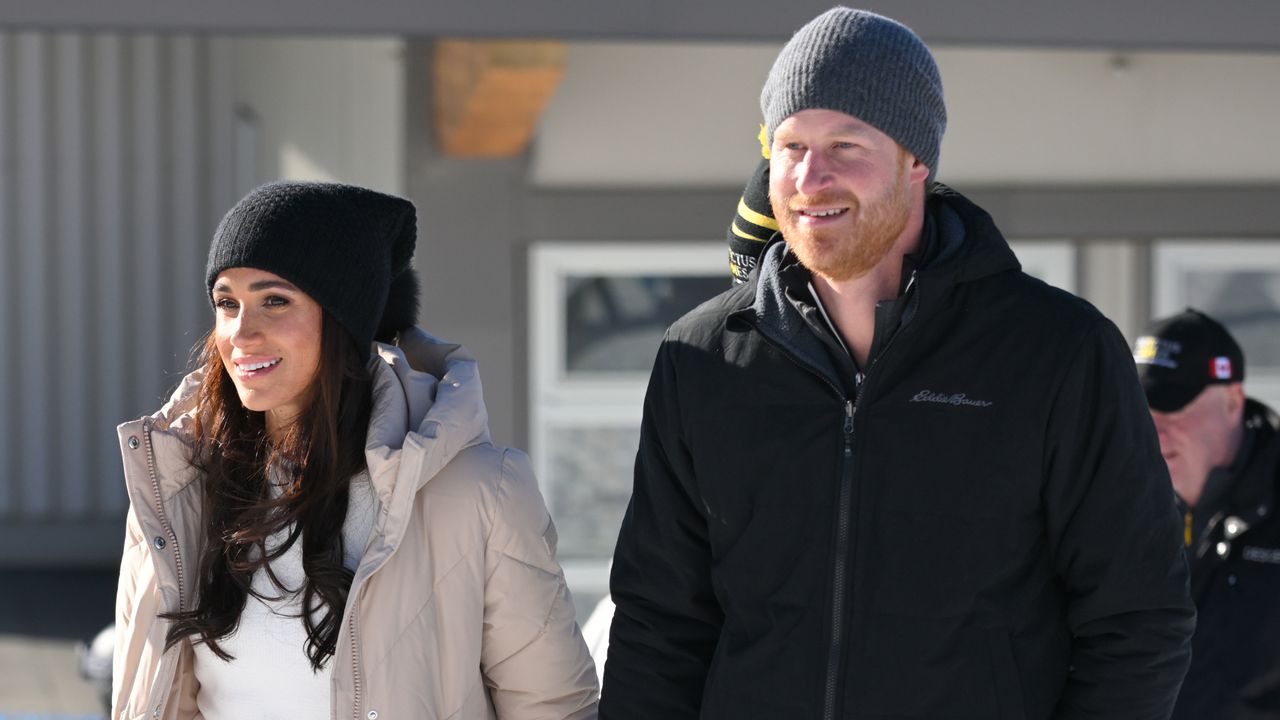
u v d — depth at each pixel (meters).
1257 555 8.37
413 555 6.85
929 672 6.17
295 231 6.74
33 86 30.61
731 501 6.55
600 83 18.92
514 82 16.72
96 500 31.36
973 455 6.20
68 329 31.08
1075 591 6.31
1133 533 6.14
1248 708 8.27
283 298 6.82
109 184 30.86
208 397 7.16
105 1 11.65
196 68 30.73
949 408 6.23
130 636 7.08
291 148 23.22
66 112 30.70
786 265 6.67
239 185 29.44
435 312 18.92
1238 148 19.27
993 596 6.20
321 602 6.86
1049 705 6.35
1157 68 19.25
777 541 6.42
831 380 6.37
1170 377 8.57
